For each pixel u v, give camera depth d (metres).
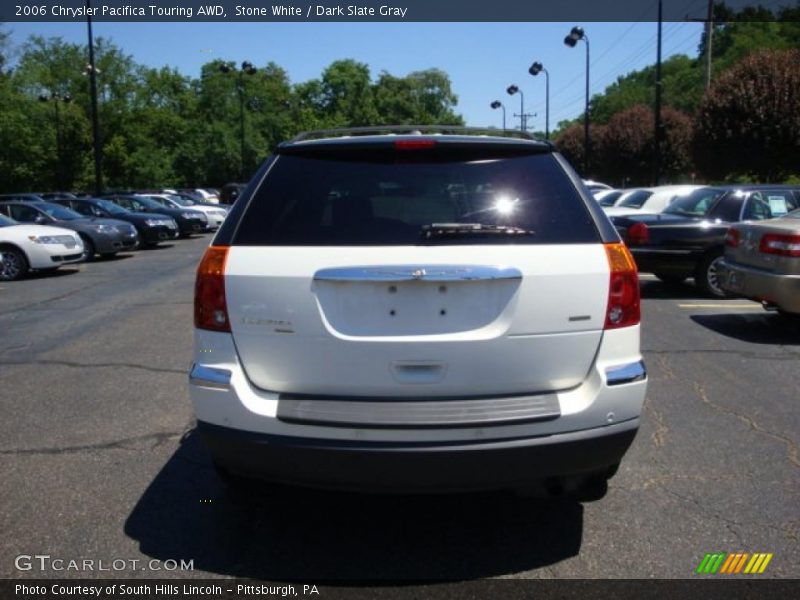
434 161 3.25
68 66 48.19
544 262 2.94
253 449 2.93
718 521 3.48
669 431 4.68
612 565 3.11
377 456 2.82
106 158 47.78
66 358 6.68
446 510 3.64
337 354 2.92
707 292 9.91
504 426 2.85
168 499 3.75
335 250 2.95
